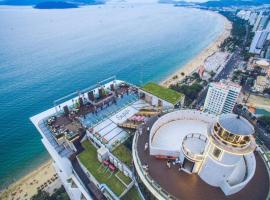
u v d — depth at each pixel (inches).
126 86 3282.5
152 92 2901.1
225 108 4399.6
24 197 3415.4
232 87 4192.9
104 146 2150.6
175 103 2684.5
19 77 6471.5
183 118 2068.2
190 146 1467.8
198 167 1455.5
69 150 2263.8
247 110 4995.1
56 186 3548.2
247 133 1160.8
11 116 4859.7
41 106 5196.9
